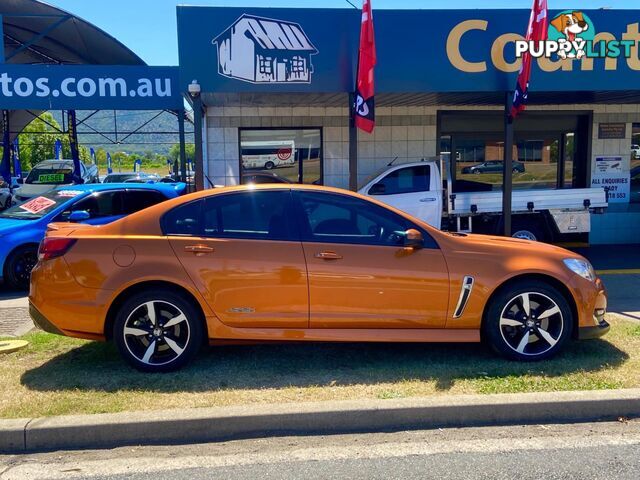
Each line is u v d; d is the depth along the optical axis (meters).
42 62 22.00
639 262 10.72
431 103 12.20
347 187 13.04
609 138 13.38
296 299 5.07
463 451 3.88
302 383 4.84
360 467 3.68
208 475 3.60
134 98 13.03
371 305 5.12
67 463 3.77
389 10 8.86
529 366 5.19
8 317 7.30
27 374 5.08
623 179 13.52
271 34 8.77
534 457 3.79
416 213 10.42
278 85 8.84
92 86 12.81
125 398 4.51
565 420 4.34
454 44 8.97
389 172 10.61
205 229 5.17
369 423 4.21
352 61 8.88
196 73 8.74
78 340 6.07
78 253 5.03
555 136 13.59
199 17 8.66
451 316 5.18
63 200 9.71
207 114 12.71
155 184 10.31
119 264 5.01
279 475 3.60
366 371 5.13
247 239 5.12
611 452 3.85
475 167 13.44
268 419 4.14
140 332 5.07
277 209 5.26
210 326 5.07
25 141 38.34
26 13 17.45
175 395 4.58
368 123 8.39
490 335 5.28
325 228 5.24
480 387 4.67
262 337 5.09
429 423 4.26
